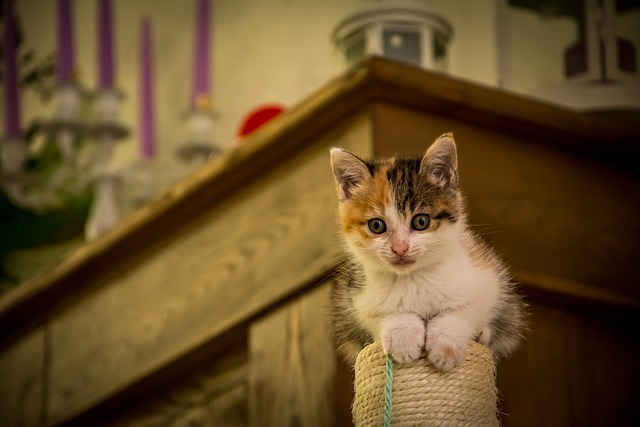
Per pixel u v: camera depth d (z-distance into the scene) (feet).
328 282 7.79
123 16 15.11
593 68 10.83
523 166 8.34
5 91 12.80
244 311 8.54
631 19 11.60
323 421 7.64
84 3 15.24
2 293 14.25
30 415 10.42
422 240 6.32
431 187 6.52
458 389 5.75
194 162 12.40
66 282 10.22
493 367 5.99
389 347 5.82
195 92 12.80
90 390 9.88
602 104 10.41
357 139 7.82
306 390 7.84
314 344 7.85
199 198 9.10
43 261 14.19
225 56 14.52
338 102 7.84
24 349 10.70
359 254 6.53
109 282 10.02
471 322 6.14
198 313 9.04
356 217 6.57
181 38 14.78
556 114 8.30
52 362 10.36
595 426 8.14
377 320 6.31
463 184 8.01
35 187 14.33
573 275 8.30
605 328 8.45
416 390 5.75
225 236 8.94
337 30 11.52
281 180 8.48
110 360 9.78
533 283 8.04
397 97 7.79
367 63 7.59
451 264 6.32
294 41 13.97
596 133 8.45
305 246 8.11
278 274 8.32
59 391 10.20
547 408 7.97
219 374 8.93
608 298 8.34
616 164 8.80
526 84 11.91
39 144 14.69
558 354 8.16
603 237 8.53
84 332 10.12
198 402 9.06
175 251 9.42
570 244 8.36
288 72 13.93
